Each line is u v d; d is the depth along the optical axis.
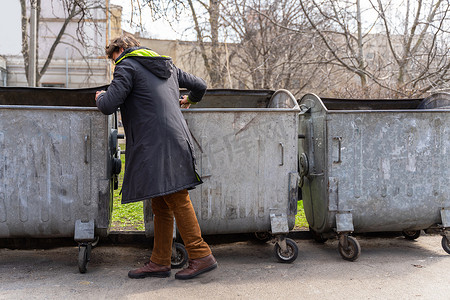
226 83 12.89
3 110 3.29
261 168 3.66
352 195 3.81
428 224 3.98
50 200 3.36
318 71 10.83
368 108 4.81
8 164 3.32
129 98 3.06
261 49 11.62
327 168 3.81
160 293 2.95
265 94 4.56
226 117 3.60
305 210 4.43
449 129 3.94
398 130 3.86
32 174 3.34
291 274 3.40
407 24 8.95
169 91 3.12
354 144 3.81
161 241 3.28
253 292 2.98
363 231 3.99
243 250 4.23
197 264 3.23
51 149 3.34
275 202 3.69
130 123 3.05
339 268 3.56
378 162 3.84
